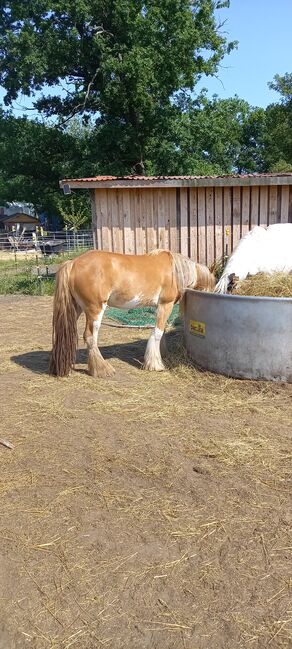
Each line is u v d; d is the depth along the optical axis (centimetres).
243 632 212
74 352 540
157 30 2134
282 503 304
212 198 930
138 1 2128
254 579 242
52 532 279
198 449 375
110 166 2303
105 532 278
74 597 232
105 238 939
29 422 428
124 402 469
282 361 490
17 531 280
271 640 209
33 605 228
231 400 470
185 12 2139
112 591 235
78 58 2278
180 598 231
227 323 506
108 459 361
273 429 408
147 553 261
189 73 2272
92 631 214
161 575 245
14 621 220
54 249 2506
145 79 2106
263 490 319
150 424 421
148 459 361
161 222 941
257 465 350
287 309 475
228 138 2619
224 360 520
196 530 279
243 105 2548
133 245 947
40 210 3516
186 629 214
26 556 260
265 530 279
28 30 2214
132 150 2356
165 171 2395
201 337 541
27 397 486
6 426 420
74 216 3219
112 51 2197
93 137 2422
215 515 293
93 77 2264
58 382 527
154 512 296
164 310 560
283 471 342
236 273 559
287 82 3416
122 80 2208
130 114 2361
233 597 231
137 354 632
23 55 2244
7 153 2528
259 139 4016
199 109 2412
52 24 2261
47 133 2483
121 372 557
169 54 2167
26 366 591
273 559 256
